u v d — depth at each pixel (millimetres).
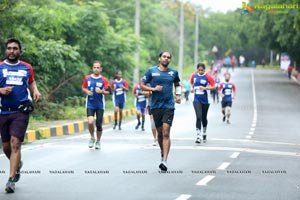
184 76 83500
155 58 77875
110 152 19219
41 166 16016
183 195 12055
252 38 90438
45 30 37750
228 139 24219
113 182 13555
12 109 12438
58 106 34969
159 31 86000
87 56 47281
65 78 41000
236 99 58250
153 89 15219
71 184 13297
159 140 15773
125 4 70125
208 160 17422
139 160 17250
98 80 19875
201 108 22578
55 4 43969
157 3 91500
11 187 12211
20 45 12617
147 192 12359
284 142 23656
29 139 23844
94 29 45438
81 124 30438
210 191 12555
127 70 50688
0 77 12398
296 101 56781
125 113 39250
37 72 35688
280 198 11961
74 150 19812
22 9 35438
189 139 23953
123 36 51719
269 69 122250
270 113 43031
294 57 90250
